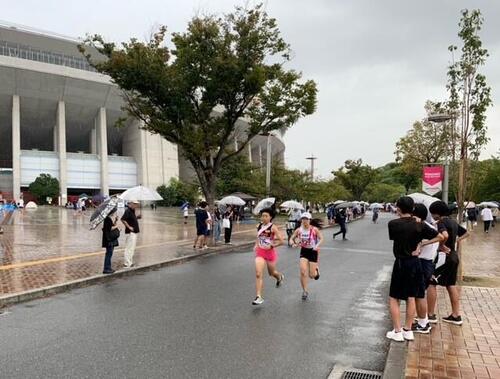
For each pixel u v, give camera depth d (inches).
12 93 2940.5
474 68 480.7
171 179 3245.6
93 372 208.4
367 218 2416.3
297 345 253.3
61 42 3019.2
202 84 784.3
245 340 259.6
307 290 398.3
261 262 362.0
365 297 389.1
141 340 256.8
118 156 3442.4
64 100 3112.7
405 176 2155.5
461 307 336.2
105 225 471.8
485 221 1238.9
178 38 783.1
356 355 239.6
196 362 223.1
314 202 2138.3
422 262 276.7
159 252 673.6
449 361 220.1
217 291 402.9
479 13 476.7
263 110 842.8
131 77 763.4
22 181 3043.8
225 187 1868.8
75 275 454.3
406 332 253.3
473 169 520.4
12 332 272.7
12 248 669.3
